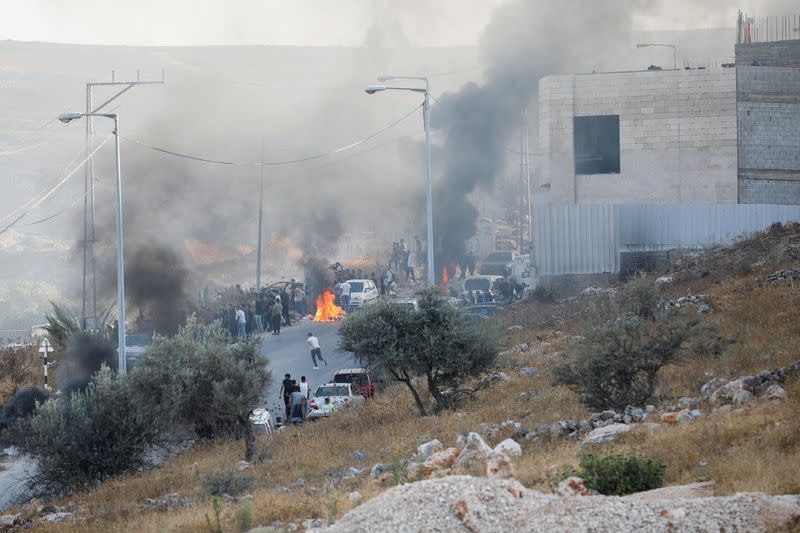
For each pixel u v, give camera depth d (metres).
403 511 26.75
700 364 63.12
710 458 37.94
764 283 86.31
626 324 59.56
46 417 71.81
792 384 48.88
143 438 71.75
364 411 77.56
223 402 66.94
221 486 54.62
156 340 72.69
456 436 58.72
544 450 47.81
